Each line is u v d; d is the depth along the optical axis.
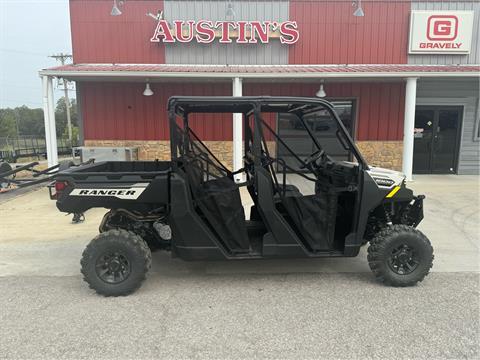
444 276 3.90
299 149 6.47
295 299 3.37
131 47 10.45
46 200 7.82
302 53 10.62
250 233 4.23
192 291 3.55
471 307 3.20
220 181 3.83
